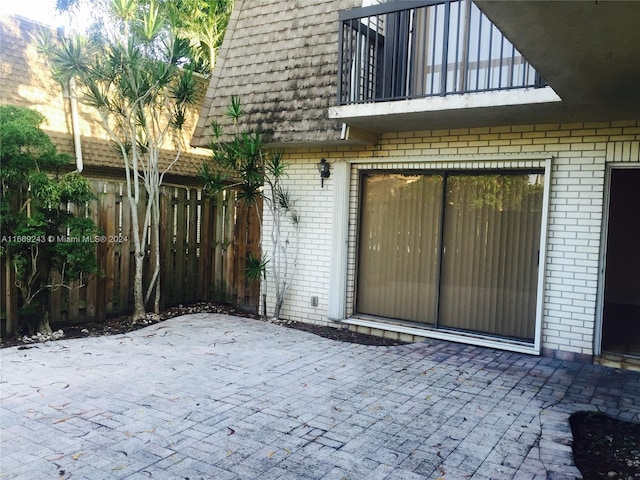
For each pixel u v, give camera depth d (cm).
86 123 978
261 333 711
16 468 329
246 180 765
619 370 568
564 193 602
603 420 439
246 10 844
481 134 651
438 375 539
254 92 789
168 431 388
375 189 757
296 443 373
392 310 746
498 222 662
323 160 761
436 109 568
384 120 632
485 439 387
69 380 497
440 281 703
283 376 526
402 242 735
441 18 675
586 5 315
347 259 763
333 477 327
